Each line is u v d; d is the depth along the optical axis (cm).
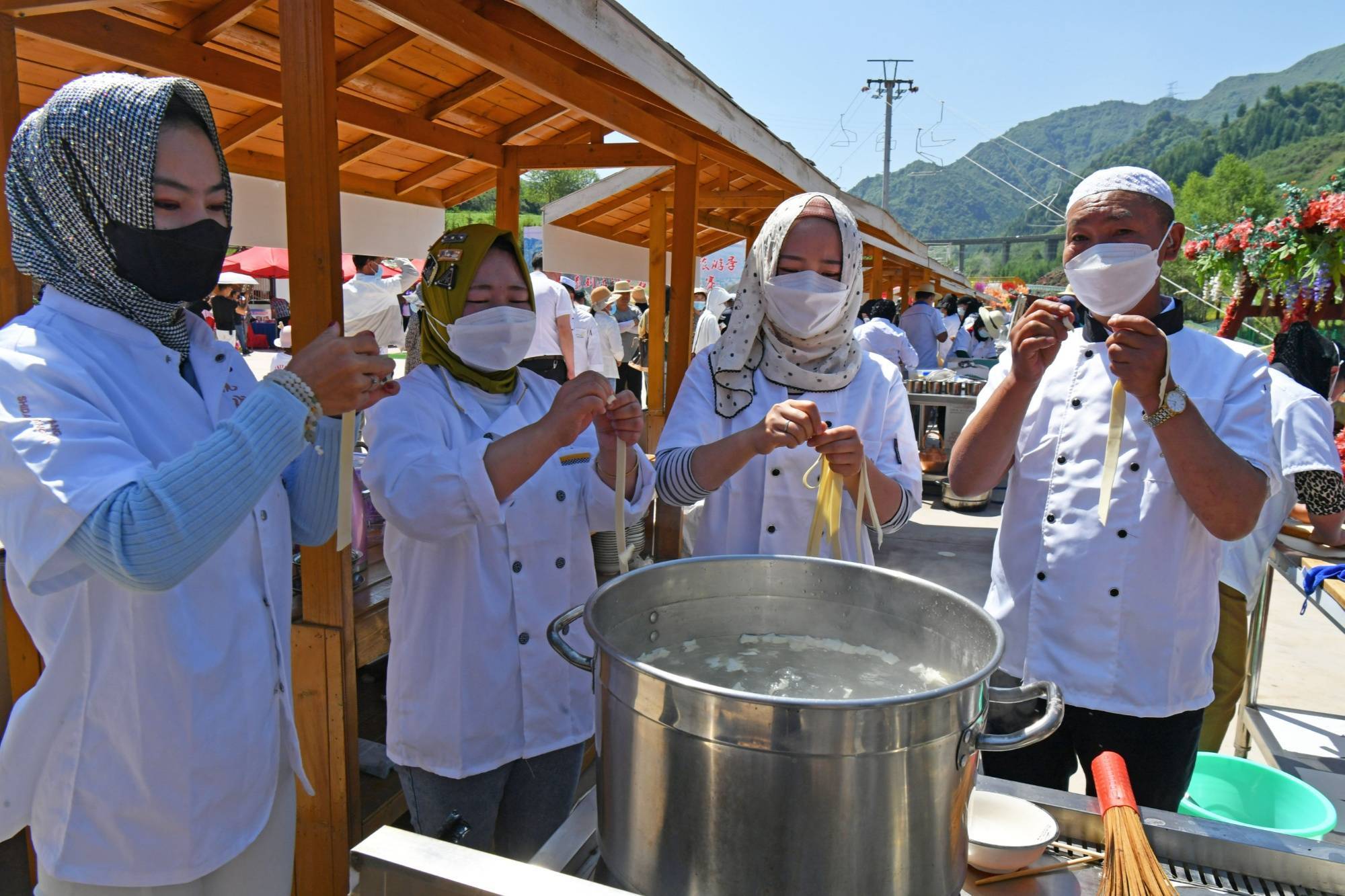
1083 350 180
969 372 897
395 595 176
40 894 127
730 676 118
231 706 131
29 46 254
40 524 107
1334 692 395
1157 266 161
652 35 243
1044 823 117
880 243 926
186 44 266
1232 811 246
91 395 115
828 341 186
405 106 345
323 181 186
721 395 189
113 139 116
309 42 182
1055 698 100
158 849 125
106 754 124
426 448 164
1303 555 258
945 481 711
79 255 121
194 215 125
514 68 242
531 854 189
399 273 666
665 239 639
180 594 125
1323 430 250
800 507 184
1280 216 310
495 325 175
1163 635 168
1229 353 171
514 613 176
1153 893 90
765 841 83
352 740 208
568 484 187
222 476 110
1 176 226
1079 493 174
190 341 140
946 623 117
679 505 180
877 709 80
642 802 90
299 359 122
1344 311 305
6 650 230
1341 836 275
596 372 160
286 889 149
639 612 124
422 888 89
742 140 351
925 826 87
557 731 183
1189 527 166
